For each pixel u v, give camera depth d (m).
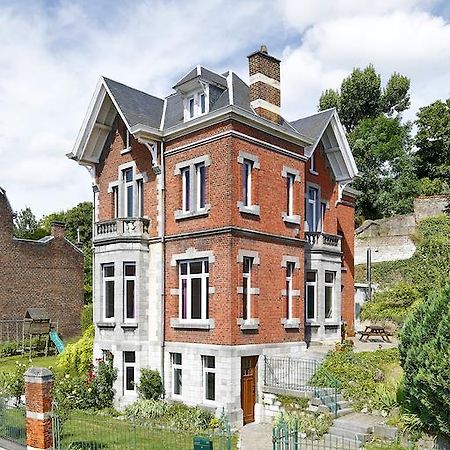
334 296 23.66
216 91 19.80
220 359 17.44
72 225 59.78
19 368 18.75
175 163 19.70
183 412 17.47
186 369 18.56
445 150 45.75
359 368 17.41
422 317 12.39
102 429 14.63
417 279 30.70
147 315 19.94
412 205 44.81
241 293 17.89
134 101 21.38
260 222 18.94
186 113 20.08
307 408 16.20
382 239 36.22
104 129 22.19
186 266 19.25
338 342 20.88
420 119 46.78
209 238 18.25
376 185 46.91
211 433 14.35
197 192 19.05
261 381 18.11
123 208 21.48
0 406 14.07
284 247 19.97
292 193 20.83
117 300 19.94
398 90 51.16
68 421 14.78
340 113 52.06
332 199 24.88
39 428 12.27
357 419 14.90
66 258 38.44
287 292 20.38
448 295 12.08
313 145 22.20
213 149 18.41
